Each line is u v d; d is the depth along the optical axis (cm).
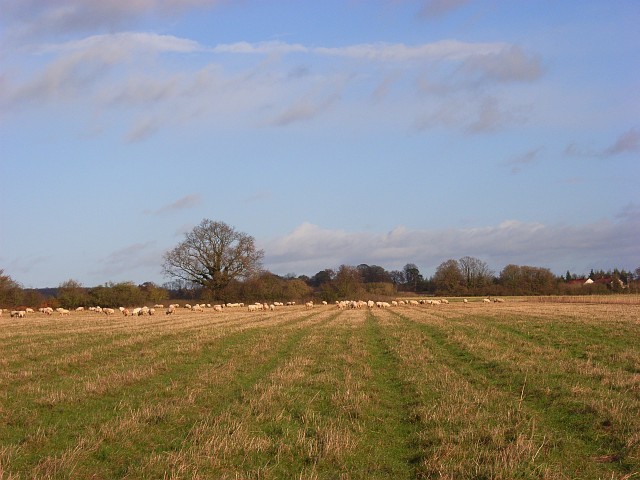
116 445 1066
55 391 1560
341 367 2006
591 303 7662
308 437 1112
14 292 8544
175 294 11431
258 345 2700
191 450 999
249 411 1296
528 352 2289
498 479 852
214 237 9356
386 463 973
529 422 1177
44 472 912
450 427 1153
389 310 6719
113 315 6266
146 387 1656
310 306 8512
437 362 2053
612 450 1018
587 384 1583
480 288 12725
